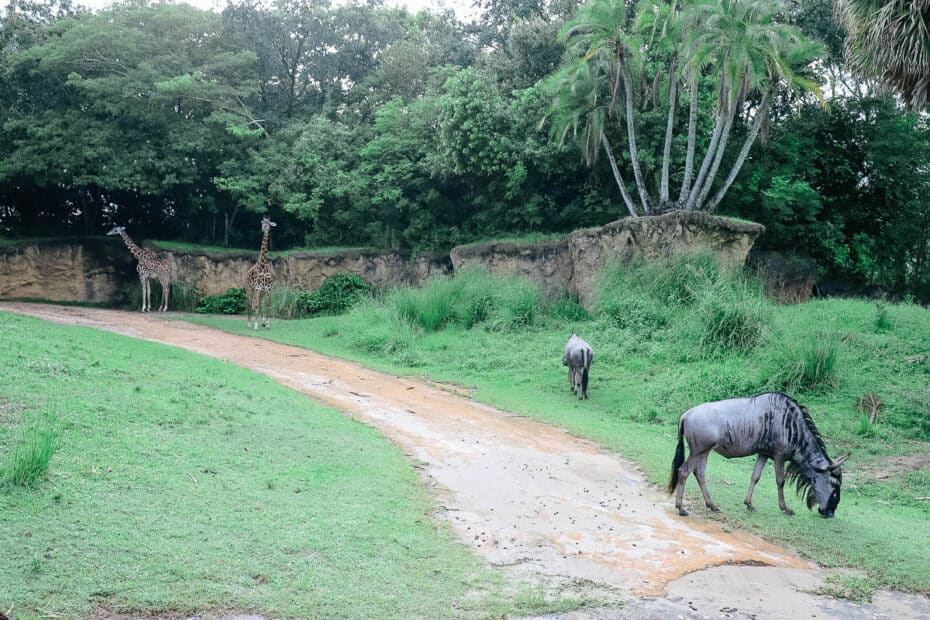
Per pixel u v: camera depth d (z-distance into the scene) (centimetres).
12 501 618
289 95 3731
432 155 2817
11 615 464
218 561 571
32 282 3006
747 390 1447
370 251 2959
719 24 1914
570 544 710
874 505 951
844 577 664
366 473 861
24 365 1036
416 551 647
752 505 873
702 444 838
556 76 2278
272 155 3216
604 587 611
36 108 3172
